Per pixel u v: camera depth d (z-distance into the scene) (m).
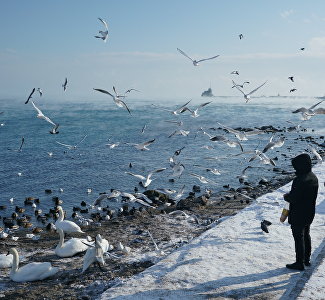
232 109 98.06
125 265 9.30
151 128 49.31
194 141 38.28
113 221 14.55
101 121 57.50
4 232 13.99
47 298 7.59
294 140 39.34
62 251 10.36
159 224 13.47
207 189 20.23
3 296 7.79
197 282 7.26
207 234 9.97
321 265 7.86
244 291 6.89
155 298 6.73
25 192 20.48
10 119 56.81
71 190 20.88
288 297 6.66
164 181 22.62
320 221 10.62
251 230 10.19
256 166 26.42
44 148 33.44
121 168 25.94
